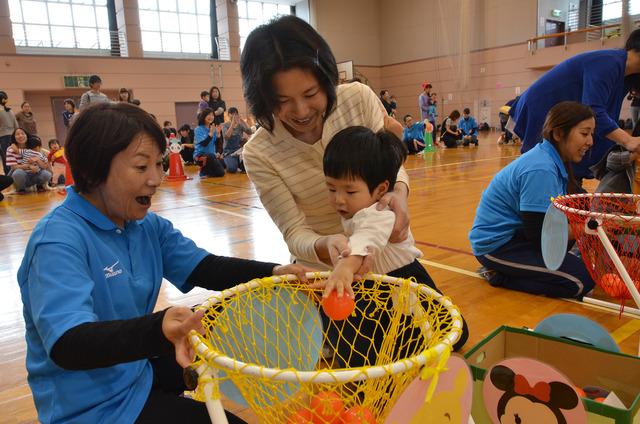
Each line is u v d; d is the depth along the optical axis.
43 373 0.99
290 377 0.67
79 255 0.96
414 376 0.73
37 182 7.08
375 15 18.91
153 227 1.25
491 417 1.02
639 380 1.22
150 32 14.44
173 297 2.53
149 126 1.00
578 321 1.44
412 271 1.67
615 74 2.62
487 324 2.02
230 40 15.23
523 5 14.86
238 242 3.60
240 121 9.06
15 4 12.68
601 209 1.95
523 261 2.32
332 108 1.39
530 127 2.97
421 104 14.02
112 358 0.81
